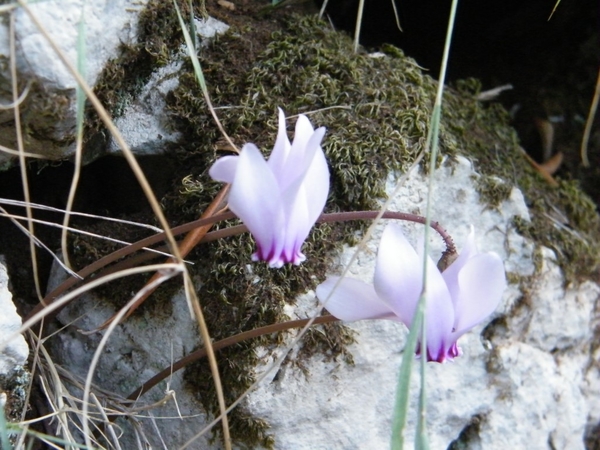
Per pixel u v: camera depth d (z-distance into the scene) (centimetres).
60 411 18
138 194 22
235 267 20
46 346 21
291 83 22
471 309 17
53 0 16
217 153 21
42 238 22
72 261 21
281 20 23
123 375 21
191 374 20
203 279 20
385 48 24
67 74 16
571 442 25
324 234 20
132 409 19
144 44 19
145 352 21
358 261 21
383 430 21
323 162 16
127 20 18
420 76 23
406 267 16
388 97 22
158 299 20
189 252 20
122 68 19
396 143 21
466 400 23
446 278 17
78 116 16
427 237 15
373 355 21
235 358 20
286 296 20
